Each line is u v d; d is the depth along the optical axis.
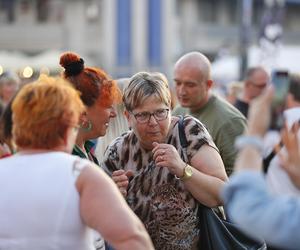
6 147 7.38
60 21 84.81
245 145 5.01
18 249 5.65
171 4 76.62
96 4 84.06
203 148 7.94
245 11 37.88
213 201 7.75
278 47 32.78
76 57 7.72
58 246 5.62
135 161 8.12
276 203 4.74
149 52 76.31
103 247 7.43
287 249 4.81
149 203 7.98
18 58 51.50
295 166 5.53
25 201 5.66
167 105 7.85
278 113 5.88
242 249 8.05
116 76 75.69
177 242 7.97
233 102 19.55
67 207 5.62
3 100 19.67
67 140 5.94
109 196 5.62
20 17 84.94
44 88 5.85
